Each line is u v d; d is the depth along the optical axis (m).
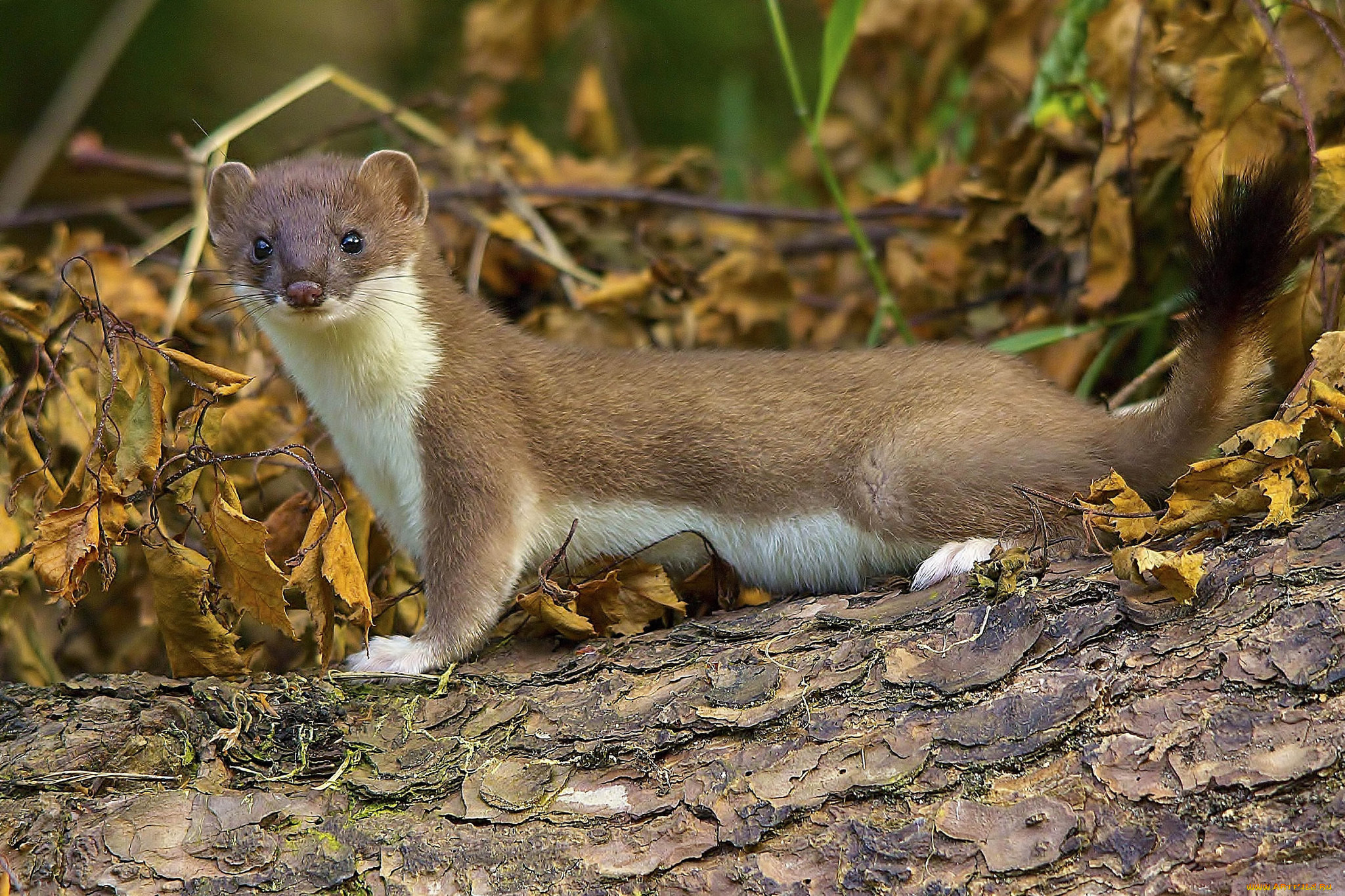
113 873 5.53
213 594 7.19
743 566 8.25
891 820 5.32
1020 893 4.99
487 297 11.55
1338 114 8.21
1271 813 4.89
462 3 16.06
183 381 9.26
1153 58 9.23
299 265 7.98
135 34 14.78
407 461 8.15
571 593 7.31
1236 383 6.88
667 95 15.83
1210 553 6.09
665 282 11.00
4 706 6.51
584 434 8.15
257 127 14.88
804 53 15.83
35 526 7.66
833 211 11.36
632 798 5.72
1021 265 10.59
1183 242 8.70
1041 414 7.55
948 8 12.33
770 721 5.90
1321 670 5.17
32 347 9.13
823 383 8.03
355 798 5.93
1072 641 5.79
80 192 14.66
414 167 8.62
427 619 7.86
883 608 6.61
